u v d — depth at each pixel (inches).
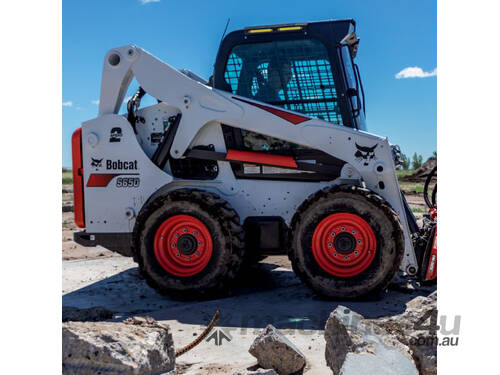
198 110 216.5
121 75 220.7
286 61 218.1
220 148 218.7
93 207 224.2
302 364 125.5
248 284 230.7
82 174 227.9
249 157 215.5
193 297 206.4
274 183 217.5
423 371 121.6
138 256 211.2
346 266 199.6
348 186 197.3
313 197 199.2
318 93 216.1
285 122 210.5
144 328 124.8
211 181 220.5
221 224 204.8
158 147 220.7
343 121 214.2
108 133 221.9
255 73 220.5
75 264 287.9
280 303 196.4
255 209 218.7
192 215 206.5
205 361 138.7
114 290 229.5
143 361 114.2
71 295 220.7
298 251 201.2
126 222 222.2
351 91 218.1
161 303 206.4
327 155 210.1
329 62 214.5
